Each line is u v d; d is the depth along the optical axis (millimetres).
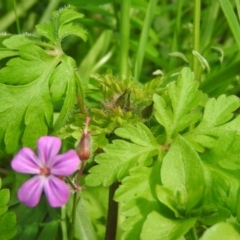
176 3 233
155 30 239
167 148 128
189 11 244
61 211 152
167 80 180
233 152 124
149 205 117
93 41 234
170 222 111
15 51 140
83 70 219
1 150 135
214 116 132
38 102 134
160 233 109
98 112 135
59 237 152
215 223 112
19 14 234
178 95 133
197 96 132
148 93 142
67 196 100
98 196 168
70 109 135
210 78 166
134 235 114
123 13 183
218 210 113
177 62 220
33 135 133
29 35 144
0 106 133
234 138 124
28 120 133
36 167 103
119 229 155
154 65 233
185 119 131
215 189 121
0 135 133
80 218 154
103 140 133
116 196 118
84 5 207
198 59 170
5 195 124
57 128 135
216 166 124
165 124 130
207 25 211
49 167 103
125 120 135
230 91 180
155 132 147
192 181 115
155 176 121
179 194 112
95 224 162
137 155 125
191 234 117
